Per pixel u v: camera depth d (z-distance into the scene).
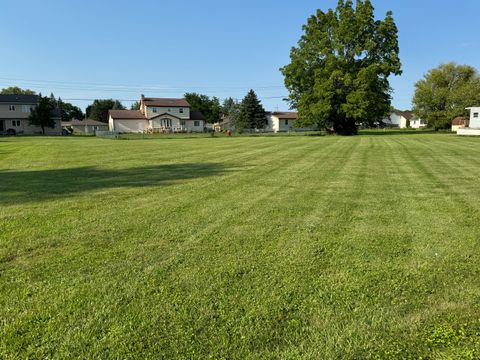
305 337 2.30
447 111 48.69
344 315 2.54
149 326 2.42
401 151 15.05
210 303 2.70
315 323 2.45
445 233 4.26
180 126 61.38
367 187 7.22
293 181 8.01
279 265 3.38
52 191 7.21
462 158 12.23
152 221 4.91
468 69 49.69
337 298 2.76
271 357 2.12
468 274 3.15
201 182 8.06
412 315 2.53
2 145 22.48
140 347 2.21
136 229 4.54
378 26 40.03
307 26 41.78
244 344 2.23
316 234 4.28
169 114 59.97
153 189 7.29
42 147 20.47
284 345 2.23
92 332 2.36
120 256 3.64
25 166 11.77
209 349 2.19
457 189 6.92
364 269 3.27
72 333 2.35
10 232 4.45
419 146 17.66
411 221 4.78
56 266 3.40
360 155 13.60
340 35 39.34
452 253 3.63
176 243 4.01
